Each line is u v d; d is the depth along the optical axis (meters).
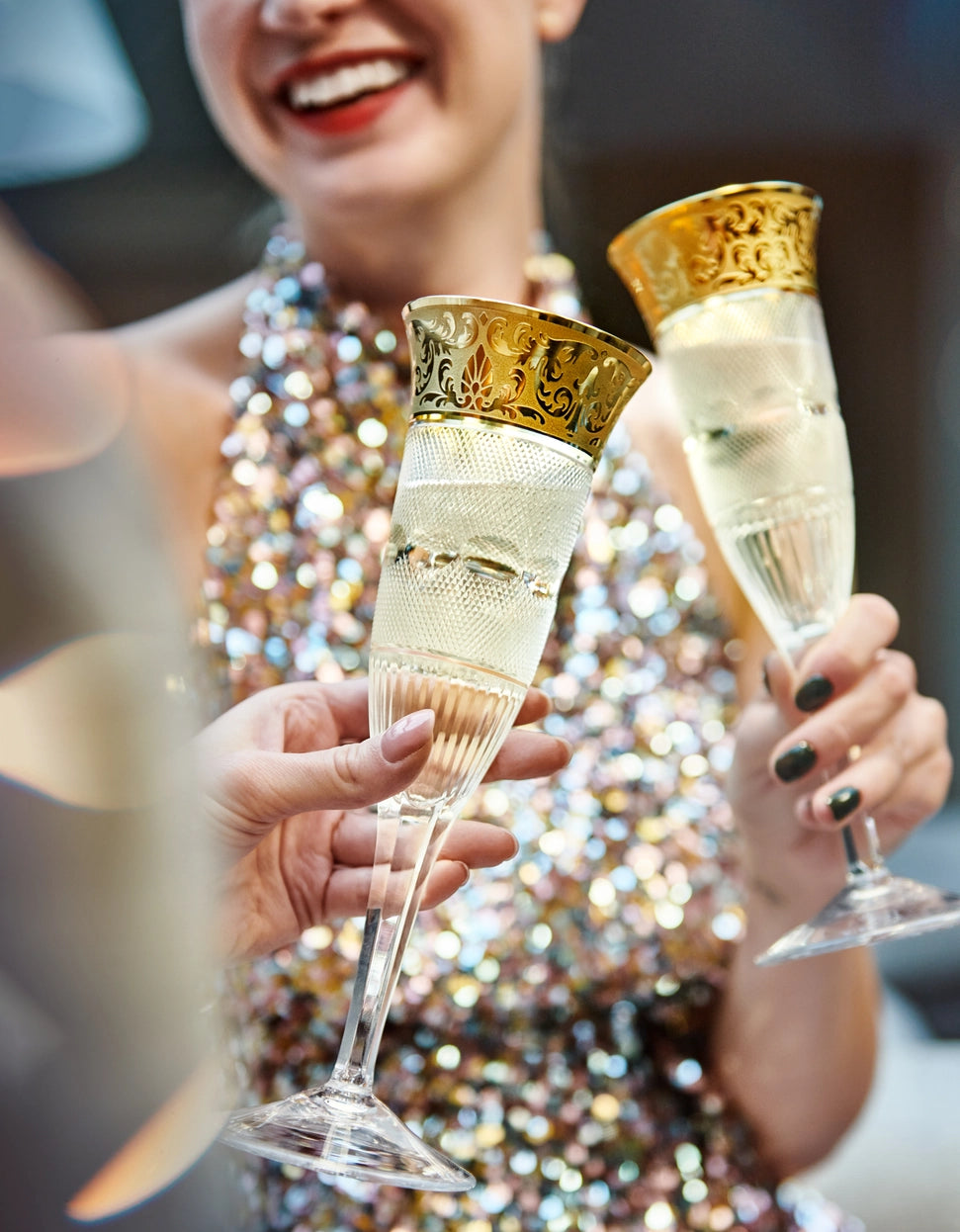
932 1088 1.34
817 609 0.82
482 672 0.68
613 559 1.06
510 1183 0.99
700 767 1.04
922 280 3.10
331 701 0.79
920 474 3.16
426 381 0.68
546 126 1.18
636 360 0.68
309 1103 0.69
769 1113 1.04
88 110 1.07
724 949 1.02
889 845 0.89
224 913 0.76
